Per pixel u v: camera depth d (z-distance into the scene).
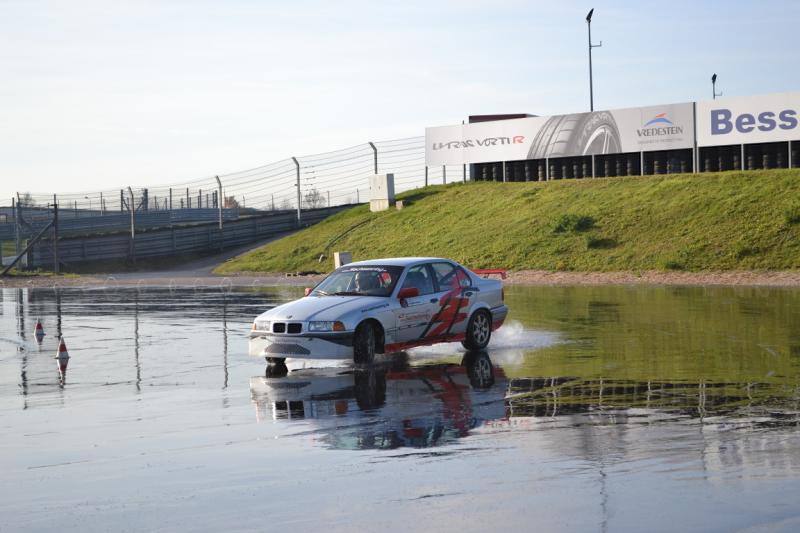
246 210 65.56
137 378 12.51
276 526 5.87
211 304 26.45
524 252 40.09
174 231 55.34
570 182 49.50
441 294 14.95
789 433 8.30
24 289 37.50
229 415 9.67
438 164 57.50
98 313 23.81
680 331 16.72
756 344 14.70
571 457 7.51
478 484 6.75
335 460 7.54
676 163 48.03
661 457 7.46
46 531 5.86
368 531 5.74
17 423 9.37
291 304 14.20
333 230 52.59
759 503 6.17
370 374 12.66
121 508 6.31
